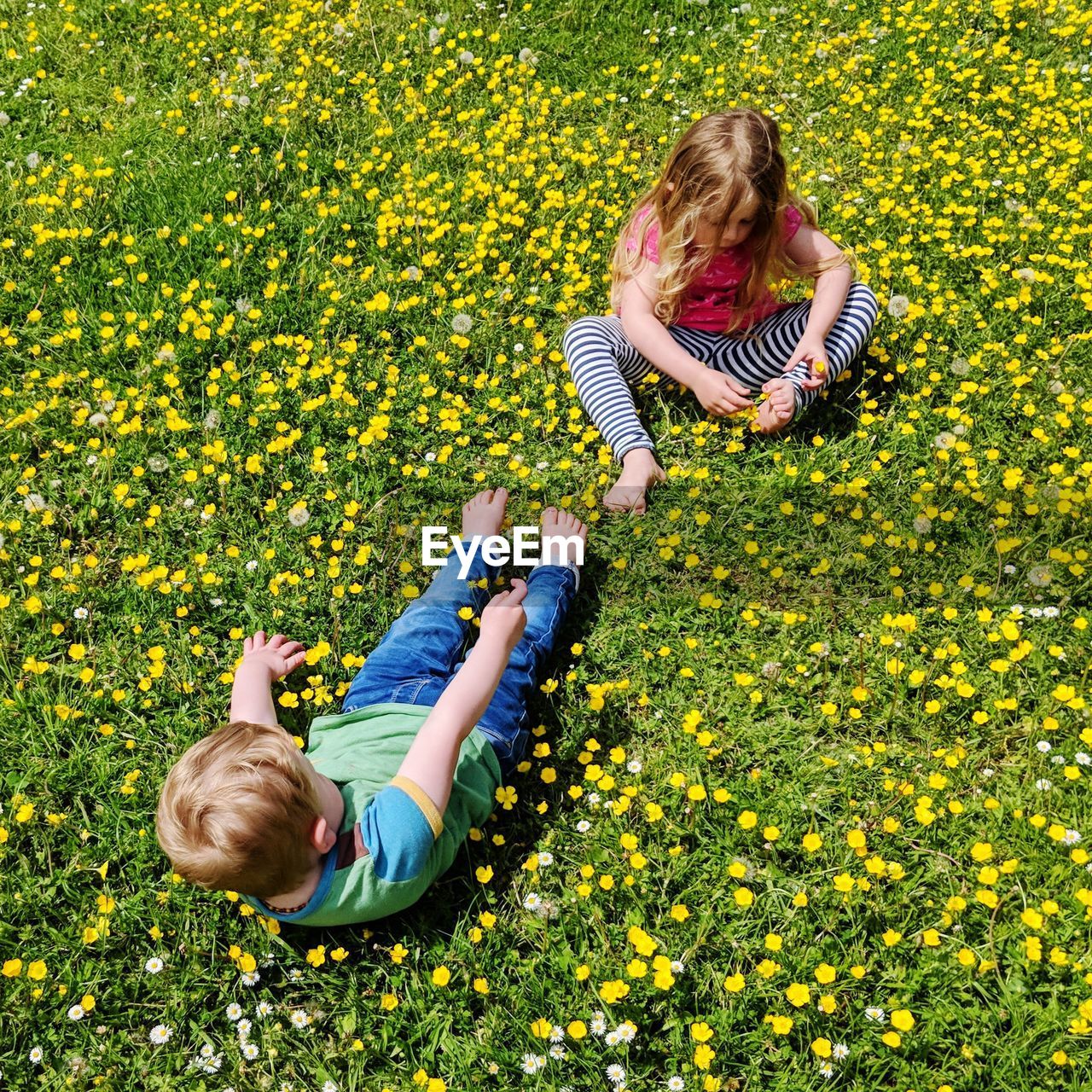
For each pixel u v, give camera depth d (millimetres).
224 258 3604
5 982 1945
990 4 4691
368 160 3971
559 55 4715
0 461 2955
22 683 2430
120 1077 1852
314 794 1793
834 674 2383
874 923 1963
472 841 2125
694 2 4883
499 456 2957
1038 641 2377
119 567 2732
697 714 2203
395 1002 1858
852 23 4750
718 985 1896
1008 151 3943
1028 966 1869
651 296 2906
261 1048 1879
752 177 2594
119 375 3191
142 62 4746
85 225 3762
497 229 3617
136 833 2150
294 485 2883
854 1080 1754
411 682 2203
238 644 2520
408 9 4973
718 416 2961
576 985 1911
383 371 3189
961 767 2176
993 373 3059
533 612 2387
